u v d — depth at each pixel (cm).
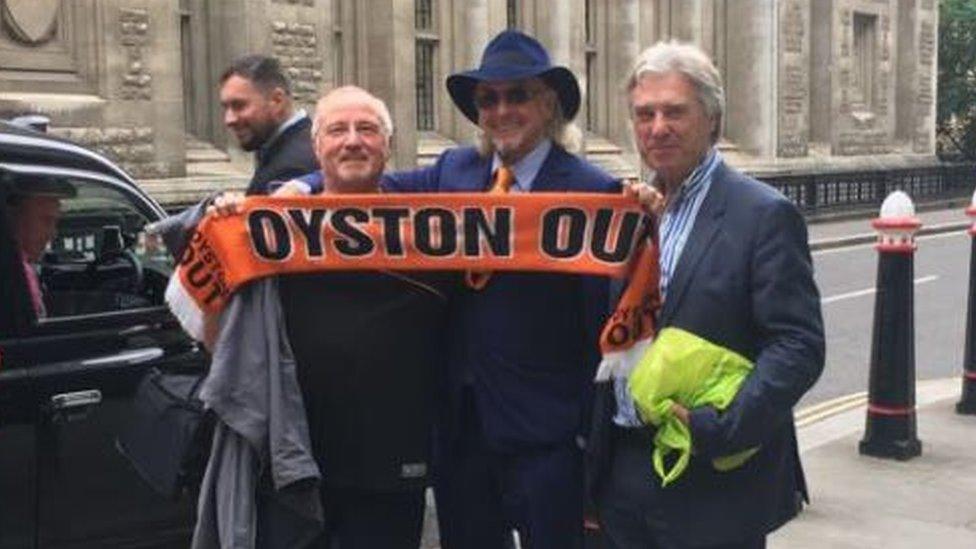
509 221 318
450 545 357
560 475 329
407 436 330
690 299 297
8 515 406
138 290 482
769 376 285
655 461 300
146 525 452
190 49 1738
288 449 310
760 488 305
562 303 328
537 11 2336
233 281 316
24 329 413
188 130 1745
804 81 2998
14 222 417
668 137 298
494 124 330
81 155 453
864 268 1814
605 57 2558
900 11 3459
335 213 319
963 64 4028
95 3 1518
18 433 407
